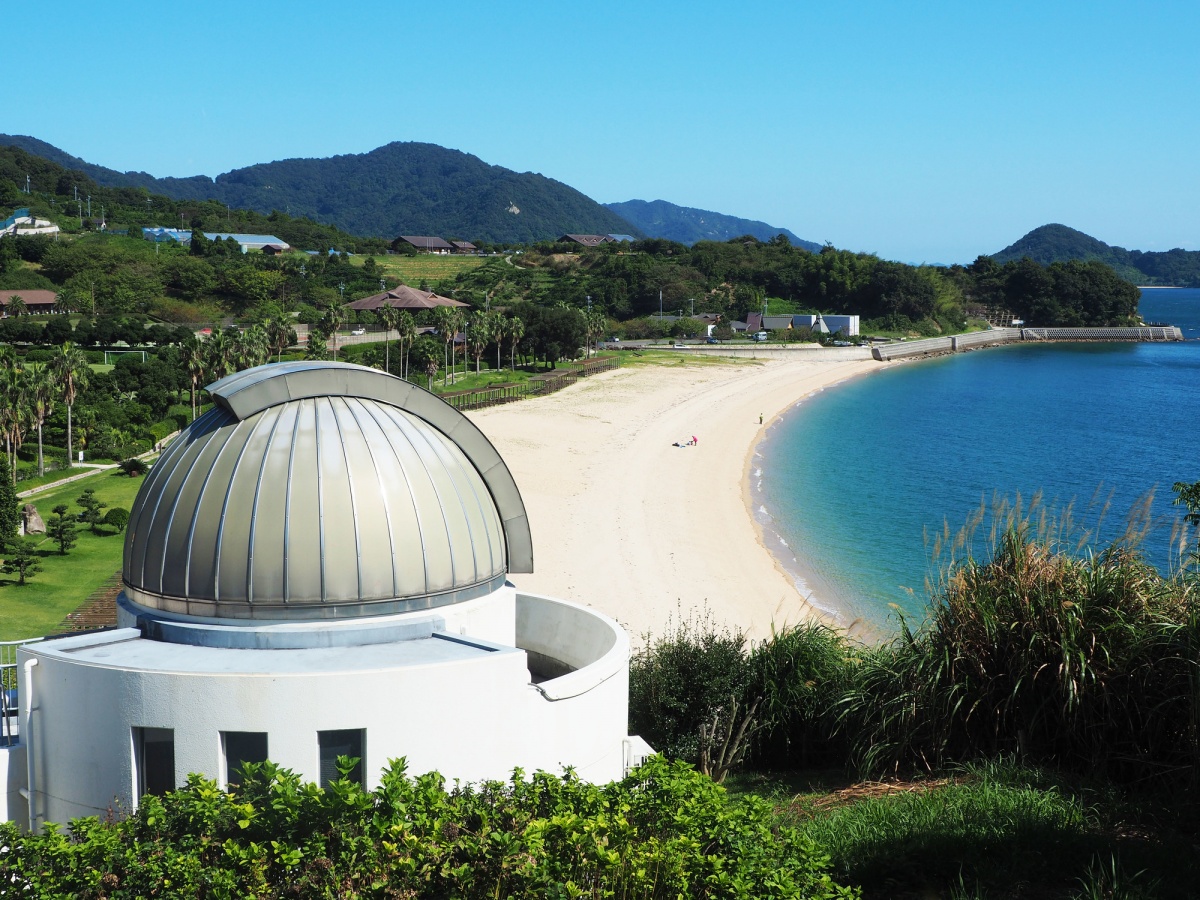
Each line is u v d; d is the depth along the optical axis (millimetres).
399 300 138000
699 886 9039
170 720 11406
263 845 9008
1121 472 72250
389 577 13172
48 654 12125
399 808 9305
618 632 15180
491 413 87250
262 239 195000
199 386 74812
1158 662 13453
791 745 17906
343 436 13484
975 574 15469
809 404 107062
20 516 46219
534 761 12750
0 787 12180
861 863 11406
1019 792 12789
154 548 13242
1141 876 10648
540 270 199375
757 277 196625
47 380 57906
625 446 75438
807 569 46156
